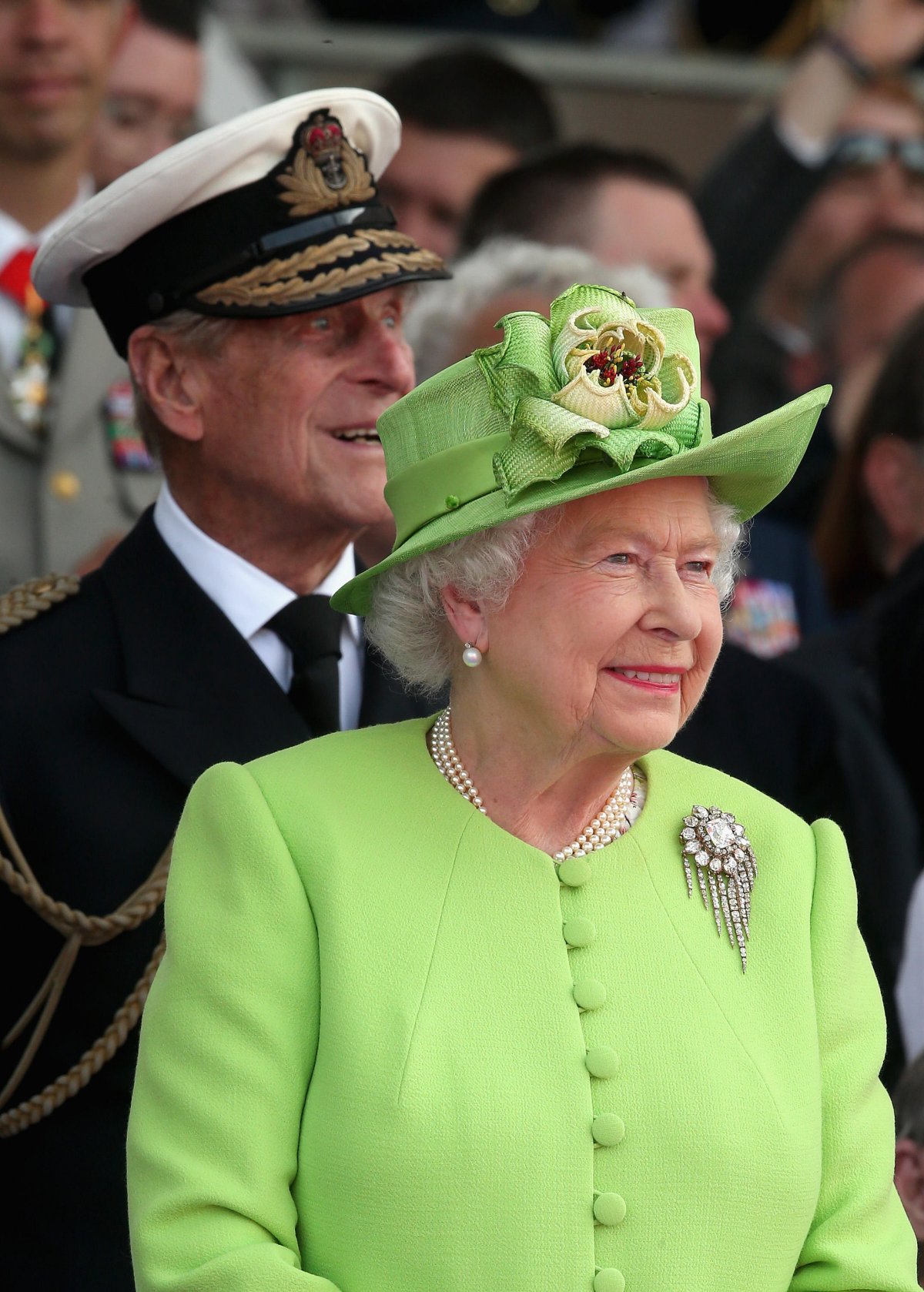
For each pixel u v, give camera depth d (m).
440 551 9.06
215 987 8.55
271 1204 8.24
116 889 11.33
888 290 23.20
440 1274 8.05
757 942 8.89
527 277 16.95
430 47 24.16
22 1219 11.27
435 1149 8.12
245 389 12.31
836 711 16.30
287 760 9.35
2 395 18.16
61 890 11.34
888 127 23.38
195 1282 7.98
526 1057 8.40
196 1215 8.21
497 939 8.69
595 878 8.98
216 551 12.66
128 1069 11.30
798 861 9.17
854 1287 8.43
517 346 8.68
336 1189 8.22
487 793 9.23
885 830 15.95
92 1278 10.92
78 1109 11.33
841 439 23.03
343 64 24.05
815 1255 8.58
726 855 9.08
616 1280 8.06
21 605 12.31
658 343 8.59
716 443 8.20
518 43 24.92
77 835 11.39
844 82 23.38
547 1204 8.12
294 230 12.36
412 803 9.12
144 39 19.95
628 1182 8.25
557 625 8.68
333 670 12.46
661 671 8.74
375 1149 8.14
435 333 17.12
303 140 12.51
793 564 21.12
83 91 18.95
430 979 8.52
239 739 11.89
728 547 9.27
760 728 16.02
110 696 11.76
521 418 8.55
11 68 18.52
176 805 11.56
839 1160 8.73
